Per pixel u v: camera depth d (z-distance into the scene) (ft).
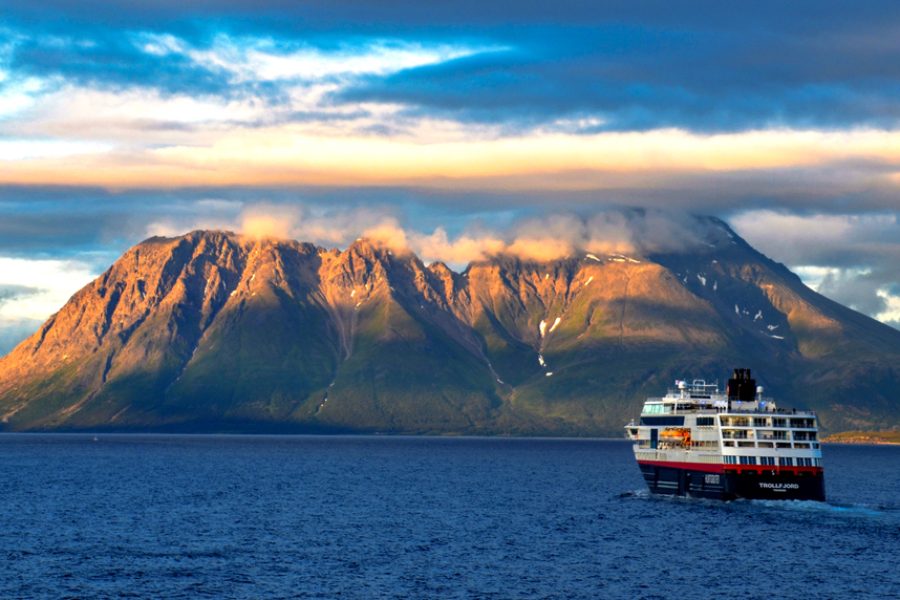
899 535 620.08
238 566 526.57
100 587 479.00
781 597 469.98
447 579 499.92
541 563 540.11
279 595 465.47
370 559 547.90
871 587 488.85
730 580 501.56
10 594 466.29
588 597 467.11
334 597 463.01
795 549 577.02
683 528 647.97
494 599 461.78
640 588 484.33
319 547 584.40
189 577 499.92
